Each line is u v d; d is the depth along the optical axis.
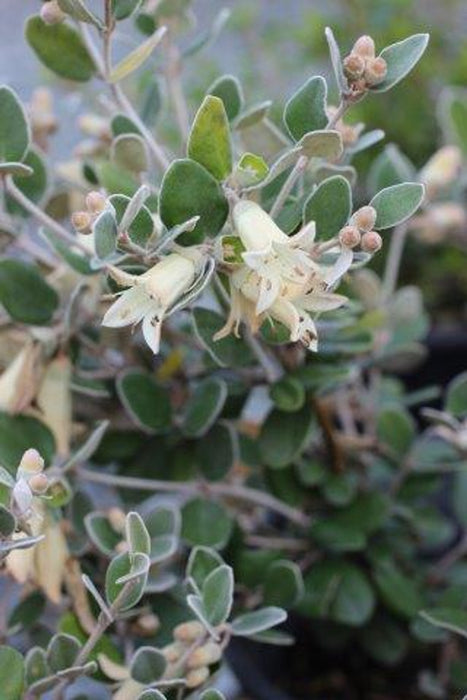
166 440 0.58
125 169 0.53
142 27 0.59
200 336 0.51
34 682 0.48
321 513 0.63
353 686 0.70
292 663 0.71
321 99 0.47
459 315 1.06
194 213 0.45
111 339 0.59
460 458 0.62
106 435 0.58
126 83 0.75
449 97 0.70
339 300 0.44
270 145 0.56
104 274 0.50
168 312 0.44
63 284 0.56
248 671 0.67
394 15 1.03
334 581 0.63
